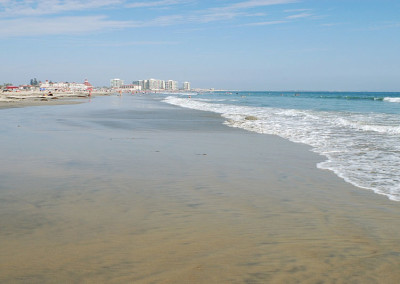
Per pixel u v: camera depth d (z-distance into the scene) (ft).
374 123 66.13
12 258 12.76
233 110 116.16
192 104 164.35
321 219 17.54
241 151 38.58
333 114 92.17
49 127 61.77
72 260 12.64
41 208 18.79
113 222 16.72
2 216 17.46
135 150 38.50
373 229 16.22
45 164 30.42
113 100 232.32
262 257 13.09
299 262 12.72
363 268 12.30
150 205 19.53
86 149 38.68
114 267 12.13
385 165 30.73
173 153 36.91
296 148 40.57
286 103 179.01
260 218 17.60
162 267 12.18
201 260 12.76
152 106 147.95
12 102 171.01
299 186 24.07
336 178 26.27
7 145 40.93
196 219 17.31
